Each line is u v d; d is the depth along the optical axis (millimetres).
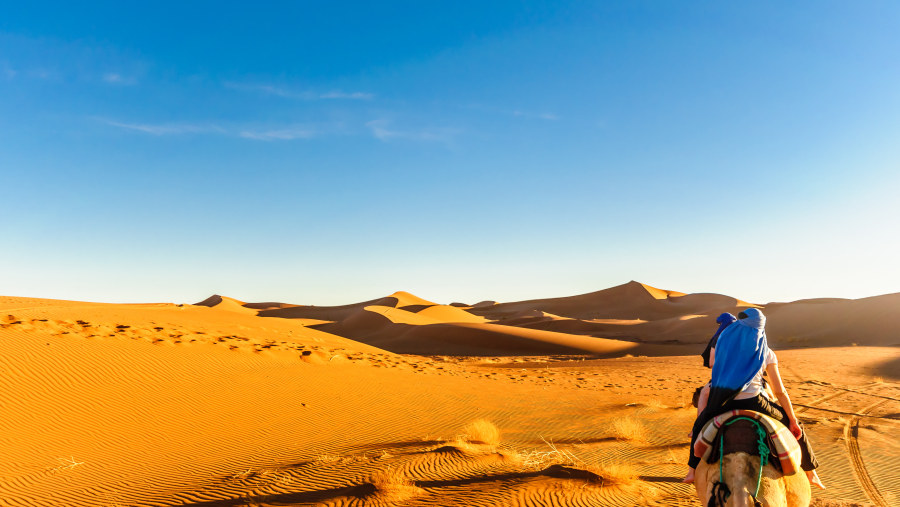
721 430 4680
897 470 12266
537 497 9805
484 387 28500
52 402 17250
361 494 10109
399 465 12125
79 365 20375
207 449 15023
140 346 24188
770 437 4500
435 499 9828
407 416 19828
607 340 88875
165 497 10938
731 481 4199
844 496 10258
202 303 185125
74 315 37281
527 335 89375
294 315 182125
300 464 12938
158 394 19375
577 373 42688
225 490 11086
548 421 19312
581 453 14141
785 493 4441
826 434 16469
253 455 14383
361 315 118438
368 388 24188
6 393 17141
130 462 13734
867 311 81750
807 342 73750
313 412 19500
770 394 5141
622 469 11188
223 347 27844
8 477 12297
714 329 97250
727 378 4855
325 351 35281
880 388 28312
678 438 16141
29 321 26266
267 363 25828
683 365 47188
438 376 32125
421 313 138625
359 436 16609
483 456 12969
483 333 90312
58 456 13867
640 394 27422
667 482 11148
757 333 5039
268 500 10273
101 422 16547
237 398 20125
